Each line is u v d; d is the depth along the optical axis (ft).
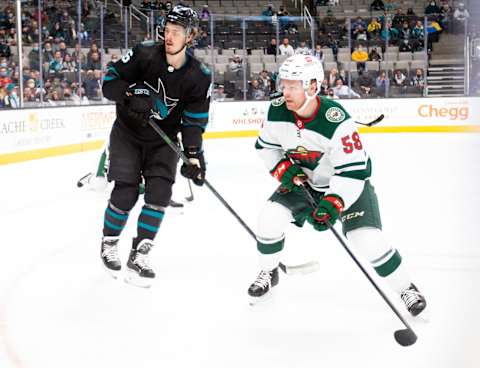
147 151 11.29
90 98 33.91
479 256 13.48
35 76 29.66
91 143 32.45
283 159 10.37
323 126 9.52
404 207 19.07
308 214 10.50
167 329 9.57
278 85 9.91
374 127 41.88
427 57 42.83
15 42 28.30
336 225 16.87
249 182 24.22
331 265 13.05
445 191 21.52
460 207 18.86
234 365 8.30
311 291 11.37
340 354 8.64
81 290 11.42
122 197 11.16
